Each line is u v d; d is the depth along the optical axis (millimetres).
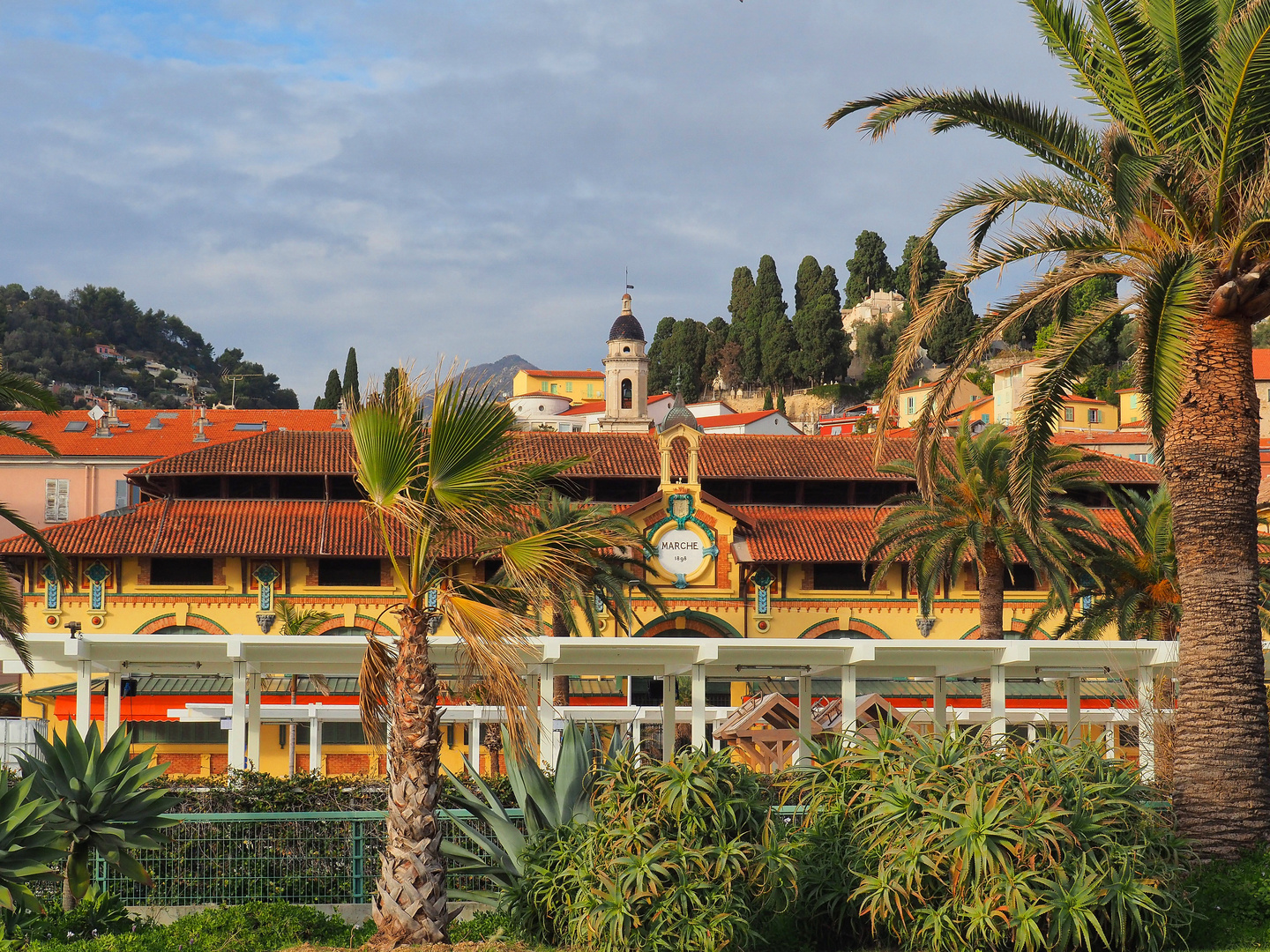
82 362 188125
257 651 25359
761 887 14102
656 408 136375
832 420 134500
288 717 35219
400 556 46688
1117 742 29984
